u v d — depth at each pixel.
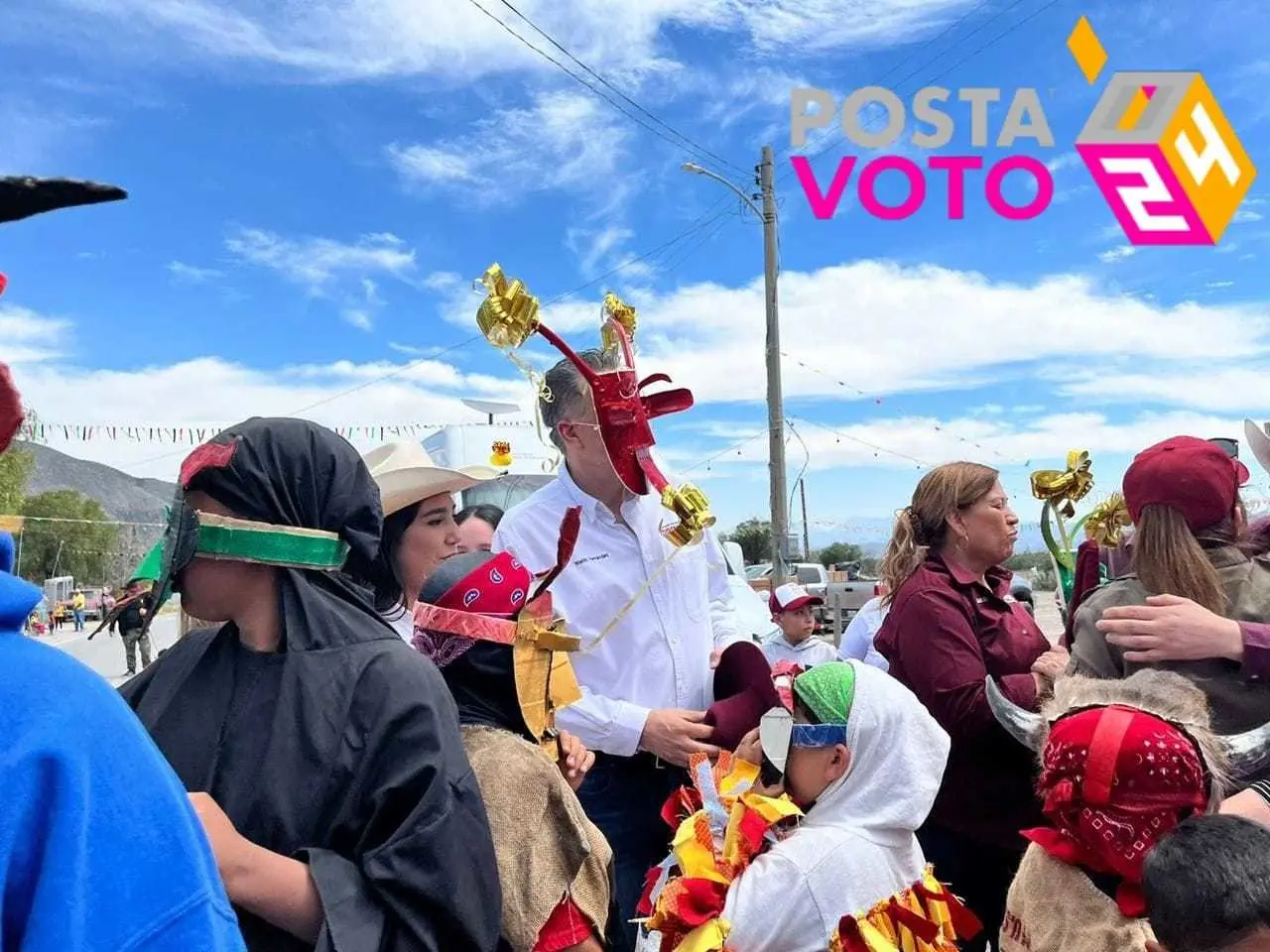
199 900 0.87
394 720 1.35
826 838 1.96
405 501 2.59
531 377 2.35
